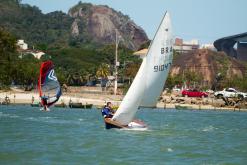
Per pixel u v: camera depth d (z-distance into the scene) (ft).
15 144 238.89
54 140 258.37
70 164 184.75
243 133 340.18
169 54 296.30
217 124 437.99
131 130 310.04
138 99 296.30
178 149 234.38
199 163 195.42
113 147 233.96
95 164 186.09
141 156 208.54
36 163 185.68
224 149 240.73
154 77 293.84
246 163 198.08
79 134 289.53
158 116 533.55
